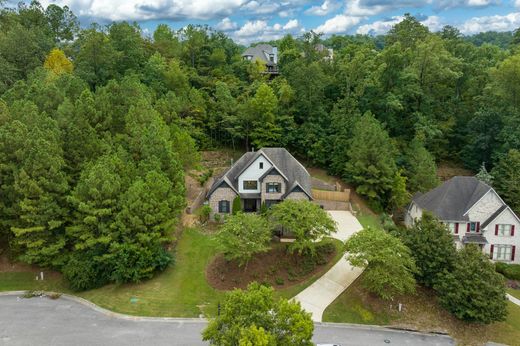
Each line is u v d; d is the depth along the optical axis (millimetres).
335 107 61031
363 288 34594
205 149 64375
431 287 34312
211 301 32812
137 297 33000
